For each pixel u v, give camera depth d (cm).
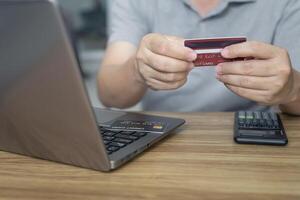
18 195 47
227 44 65
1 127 57
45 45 43
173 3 116
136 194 47
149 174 52
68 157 54
